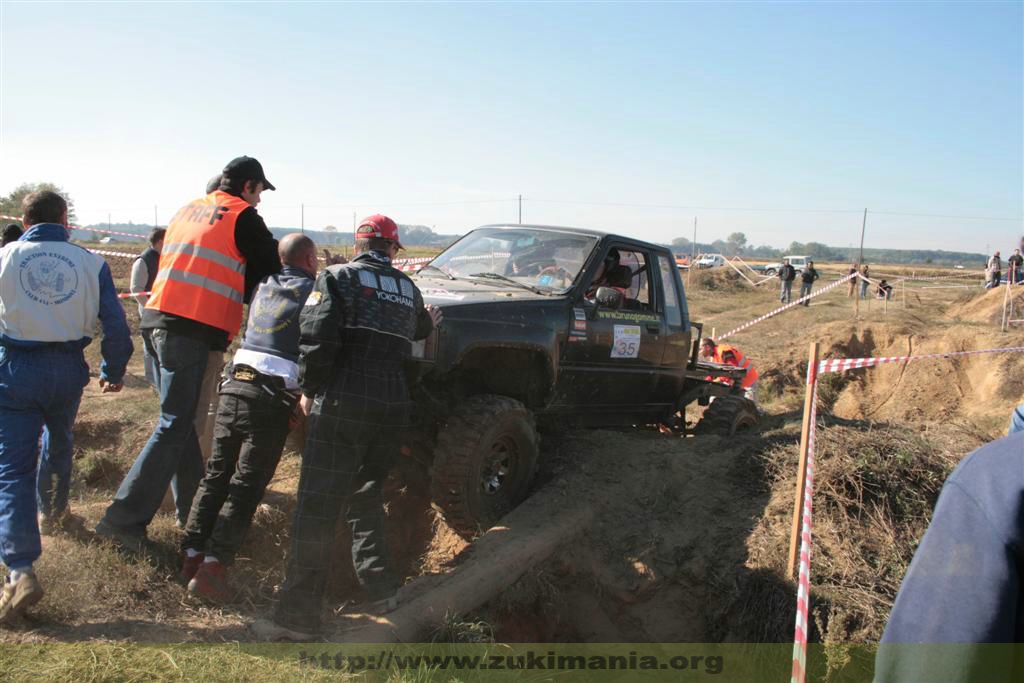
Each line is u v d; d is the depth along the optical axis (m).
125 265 21.27
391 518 5.47
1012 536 1.39
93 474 5.89
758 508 5.09
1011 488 1.41
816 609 4.21
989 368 13.15
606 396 6.17
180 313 3.89
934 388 13.70
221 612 3.77
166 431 3.97
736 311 26.17
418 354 4.44
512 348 5.11
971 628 1.38
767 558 4.61
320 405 3.66
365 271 3.74
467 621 4.19
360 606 4.04
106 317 3.81
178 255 3.97
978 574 1.40
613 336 5.94
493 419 4.79
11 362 3.51
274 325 3.91
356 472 3.76
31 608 3.40
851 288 32.19
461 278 6.02
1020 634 1.38
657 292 6.62
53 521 4.14
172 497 4.87
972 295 22.58
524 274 6.00
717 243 148.00
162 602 3.71
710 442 6.20
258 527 4.72
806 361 15.08
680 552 4.93
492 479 5.08
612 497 5.42
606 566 4.94
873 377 14.84
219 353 4.72
